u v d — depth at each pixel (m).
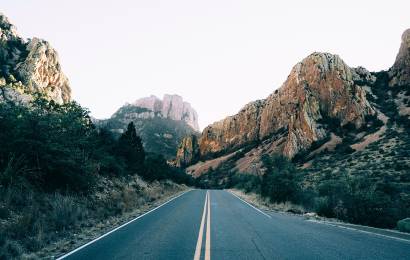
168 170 60.19
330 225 14.49
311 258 7.50
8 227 9.34
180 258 7.31
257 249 8.48
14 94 53.78
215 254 7.77
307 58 149.62
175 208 20.69
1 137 13.97
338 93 114.69
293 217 18.22
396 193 24.88
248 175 69.25
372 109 104.44
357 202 17.23
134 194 24.39
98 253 7.82
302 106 115.31
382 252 8.28
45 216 11.62
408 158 51.69
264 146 149.25
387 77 130.62
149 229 11.86
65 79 108.12
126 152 34.56
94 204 16.56
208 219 15.23
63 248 8.61
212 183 121.25
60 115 18.22
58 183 15.62
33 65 92.44
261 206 26.31
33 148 14.40
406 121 86.38
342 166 62.03
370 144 78.62
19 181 12.85
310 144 102.06
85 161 18.69
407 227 13.48
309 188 32.34
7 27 107.44
